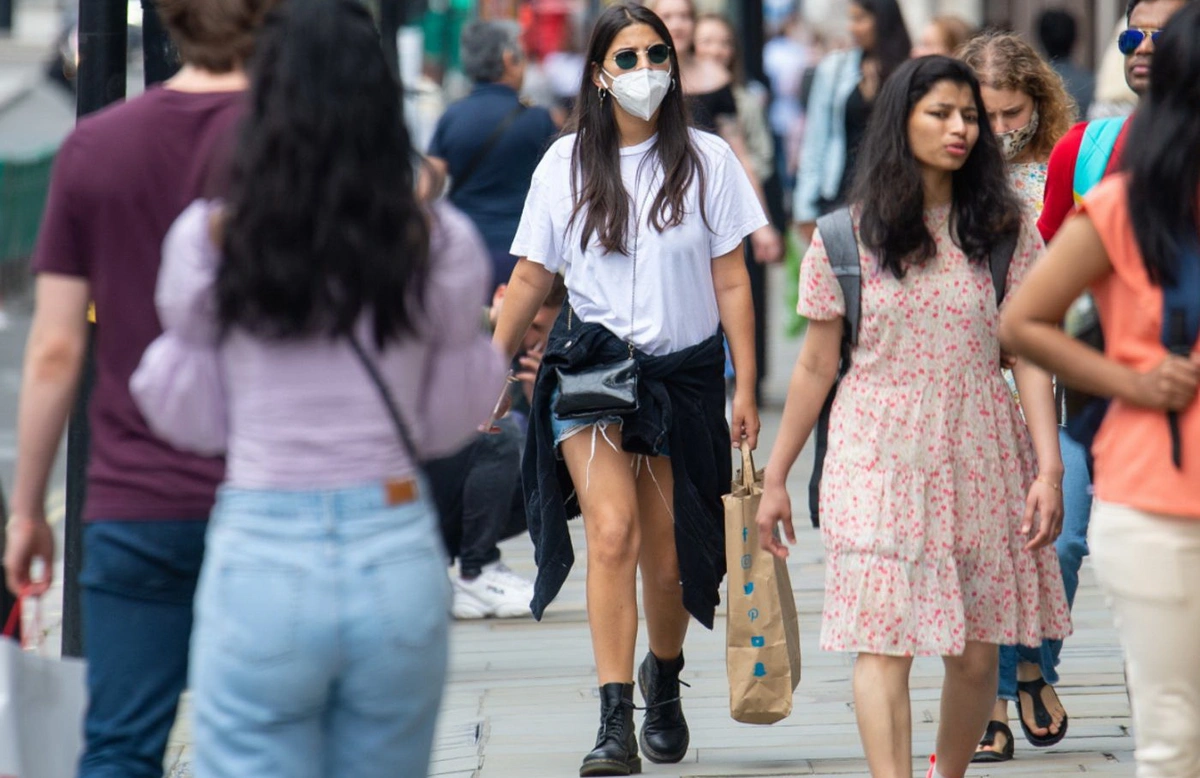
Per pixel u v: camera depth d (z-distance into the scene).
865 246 16.58
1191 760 13.20
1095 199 13.12
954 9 113.62
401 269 11.61
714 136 20.78
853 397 16.84
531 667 25.80
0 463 45.19
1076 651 25.45
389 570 11.62
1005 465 16.86
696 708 23.39
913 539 16.52
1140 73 19.11
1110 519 13.20
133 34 23.05
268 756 11.67
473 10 93.94
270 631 11.44
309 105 11.49
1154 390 12.84
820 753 20.97
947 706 17.48
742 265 20.61
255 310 11.43
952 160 16.23
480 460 28.94
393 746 12.00
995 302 16.75
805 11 131.50
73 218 13.48
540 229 20.61
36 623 14.65
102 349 13.65
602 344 20.28
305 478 11.60
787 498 17.47
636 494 20.84
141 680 13.61
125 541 13.44
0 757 12.76
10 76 97.31
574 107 20.59
